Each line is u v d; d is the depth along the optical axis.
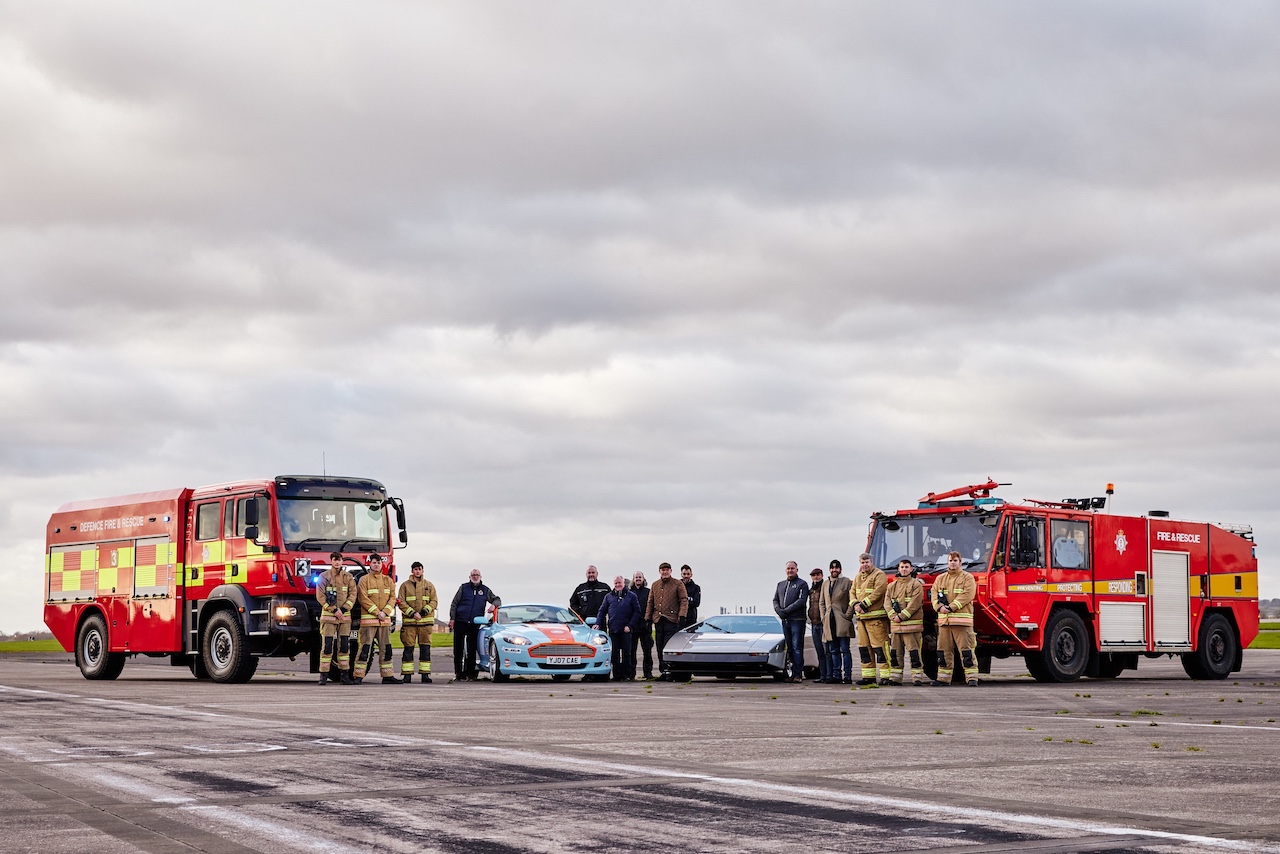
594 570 26.19
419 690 19.80
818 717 13.70
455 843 6.21
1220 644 24.67
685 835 6.38
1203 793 7.81
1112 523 22.98
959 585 20.52
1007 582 21.30
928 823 6.68
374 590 22.44
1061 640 22.06
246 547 22.34
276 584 21.75
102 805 7.43
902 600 20.72
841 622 21.94
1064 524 22.22
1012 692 18.73
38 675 26.70
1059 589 22.02
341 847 6.13
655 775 8.60
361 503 22.88
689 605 24.53
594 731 11.91
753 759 9.57
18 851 6.09
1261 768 9.06
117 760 9.63
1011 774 8.70
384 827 6.64
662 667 23.48
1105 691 19.05
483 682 23.36
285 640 21.94
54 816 7.07
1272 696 17.80
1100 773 8.77
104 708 15.39
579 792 7.82
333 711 14.77
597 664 23.31
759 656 22.77
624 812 7.07
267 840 6.31
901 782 8.28
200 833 6.52
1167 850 5.93
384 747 10.44
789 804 7.33
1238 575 25.03
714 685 21.53
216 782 8.35
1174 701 16.66
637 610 24.27
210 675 22.77
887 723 12.89
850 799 7.52
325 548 22.30
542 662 22.98
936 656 21.84
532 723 12.88
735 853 5.92
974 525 21.66
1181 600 23.94
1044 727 12.44
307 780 8.41
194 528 23.45
